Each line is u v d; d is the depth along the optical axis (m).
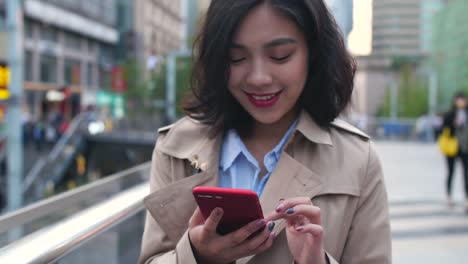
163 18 58.78
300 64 1.15
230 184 1.27
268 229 1.08
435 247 4.41
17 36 9.34
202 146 1.27
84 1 39.81
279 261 1.15
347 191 1.19
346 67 1.25
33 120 23.88
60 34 36.44
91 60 41.84
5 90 8.50
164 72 31.06
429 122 20.89
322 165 1.21
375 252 1.20
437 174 9.17
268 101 1.16
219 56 1.14
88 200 2.03
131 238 2.22
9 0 9.30
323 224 1.16
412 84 46.16
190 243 1.09
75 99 38.31
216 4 1.14
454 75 43.16
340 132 1.31
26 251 1.26
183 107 1.33
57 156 20.69
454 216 5.57
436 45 41.19
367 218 1.22
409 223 5.26
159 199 1.22
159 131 1.39
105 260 1.80
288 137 1.26
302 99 1.26
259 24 1.11
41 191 17.41
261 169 1.27
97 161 23.78
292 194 1.17
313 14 1.13
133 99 33.56
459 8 41.88
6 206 14.68
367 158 1.25
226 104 1.27
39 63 33.56
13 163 9.68
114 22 46.06
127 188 2.61
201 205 1.02
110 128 26.27
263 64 1.13
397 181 8.24
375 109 57.03
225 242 1.03
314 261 1.06
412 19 34.38
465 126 5.97
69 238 1.44
